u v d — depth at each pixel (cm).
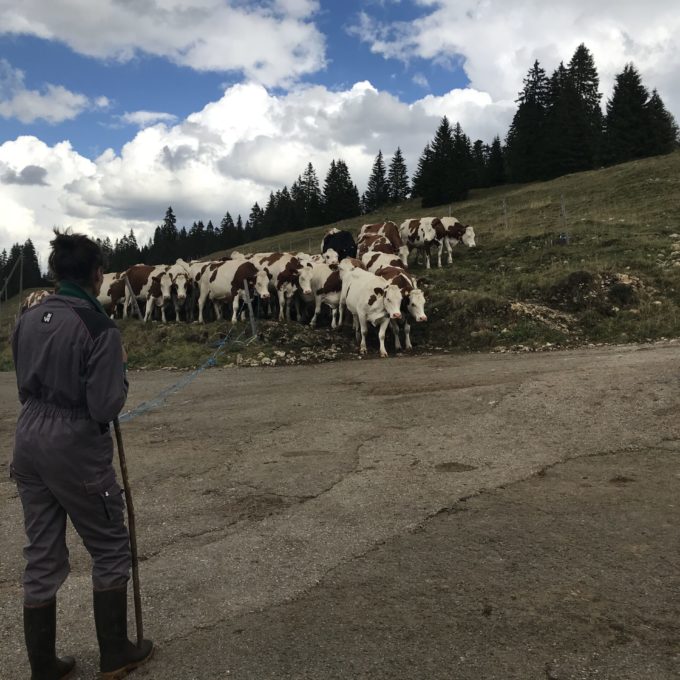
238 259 1911
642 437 627
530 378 912
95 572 293
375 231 2462
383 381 1071
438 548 410
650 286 1579
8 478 643
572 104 6962
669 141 6406
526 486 521
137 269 2139
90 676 292
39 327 284
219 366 1435
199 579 386
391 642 302
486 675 272
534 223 2842
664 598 331
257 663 291
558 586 350
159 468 645
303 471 602
